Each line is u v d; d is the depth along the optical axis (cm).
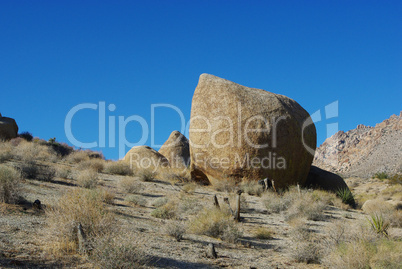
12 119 3941
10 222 853
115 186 1991
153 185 2261
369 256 763
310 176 2759
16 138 3538
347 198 2319
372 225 1134
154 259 743
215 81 2620
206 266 758
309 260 908
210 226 1120
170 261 751
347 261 770
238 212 1444
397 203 2305
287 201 1822
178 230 1024
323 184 2695
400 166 11862
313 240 1108
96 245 655
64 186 1667
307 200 1792
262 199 1964
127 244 654
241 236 1155
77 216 749
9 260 601
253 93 2566
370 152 15562
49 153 3272
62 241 705
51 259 637
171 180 2558
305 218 1590
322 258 893
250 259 881
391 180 5041
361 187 5334
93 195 957
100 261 619
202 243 998
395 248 780
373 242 862
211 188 2422
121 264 620
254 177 2386
